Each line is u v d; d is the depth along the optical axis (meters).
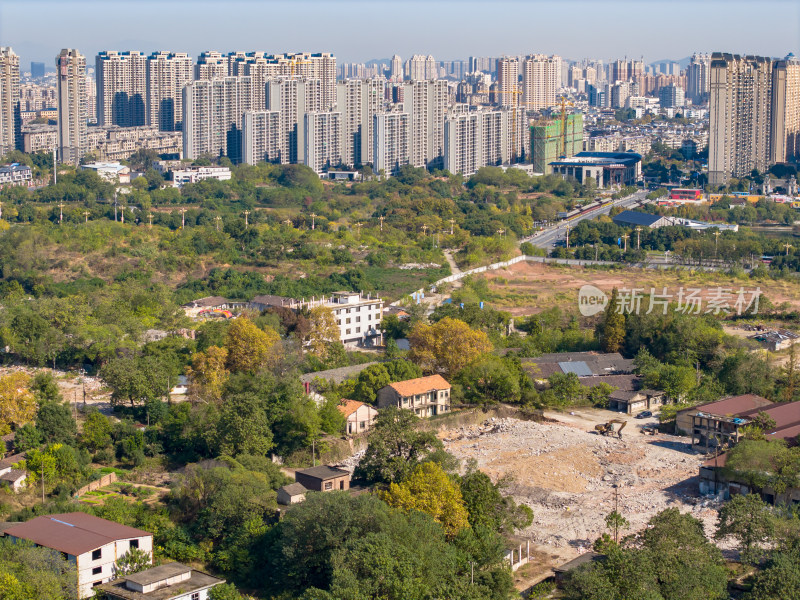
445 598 158.25
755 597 164.25
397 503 183.75
